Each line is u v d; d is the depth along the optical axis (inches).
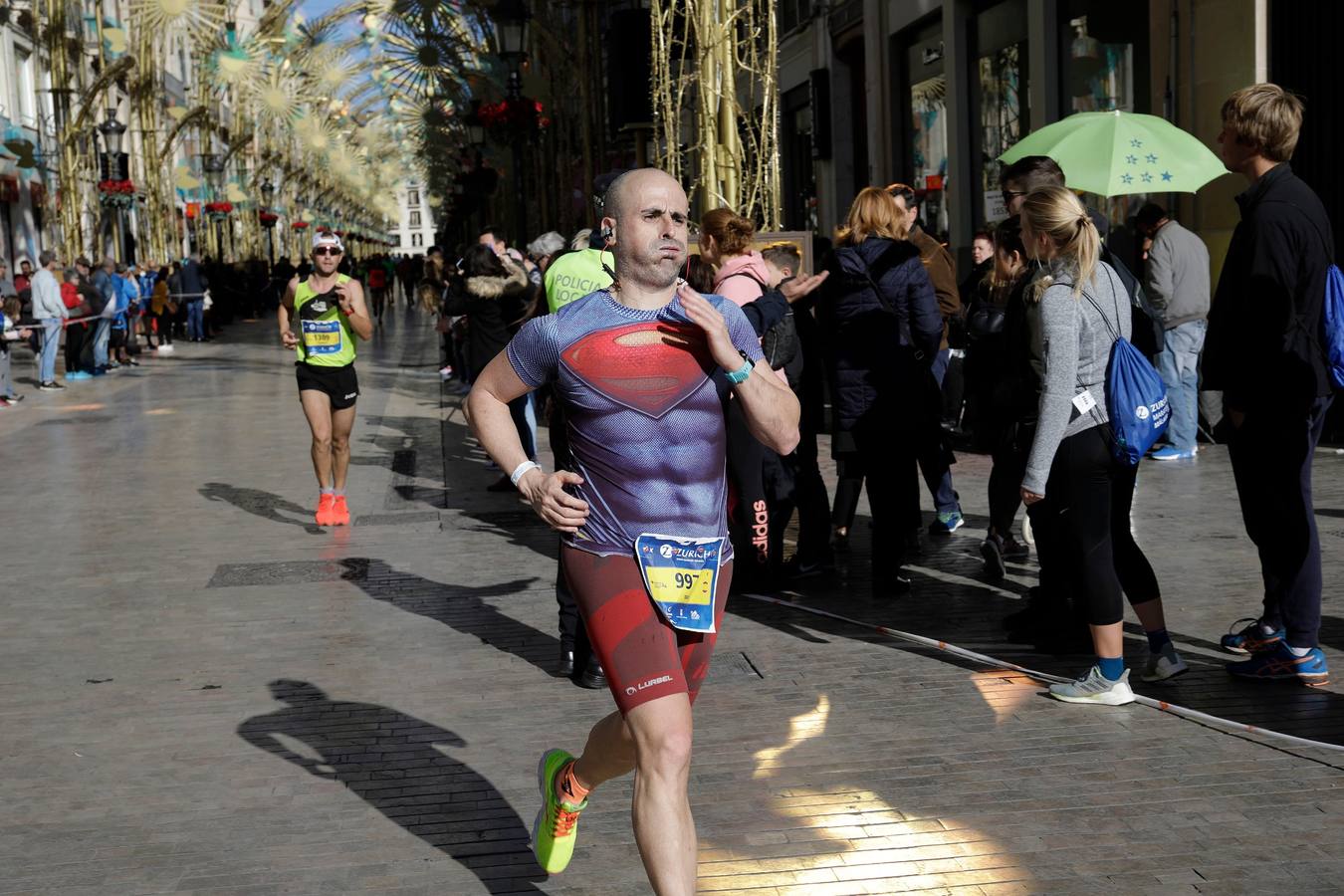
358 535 344.8
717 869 147.8
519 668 225.8
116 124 1169.4
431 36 1005.8
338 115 1876.2
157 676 226.5
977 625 243.1
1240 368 201.2
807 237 366.6
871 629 241.6
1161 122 287.1
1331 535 300.5
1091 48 555.2
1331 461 394.6
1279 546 202.4
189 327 1310.3
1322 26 429.7
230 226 1943.9
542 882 146.3
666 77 385.1
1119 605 195.2
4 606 278.7
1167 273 408.2
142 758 187.6
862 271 255.9
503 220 1443.2
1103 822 156.7
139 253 1619.1
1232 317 201.3
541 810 143.8
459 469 452.1
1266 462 202.1
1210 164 280.8
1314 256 196.1
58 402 717.9
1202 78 480.4
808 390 282.0
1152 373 188.9
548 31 915.4
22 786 178.1
